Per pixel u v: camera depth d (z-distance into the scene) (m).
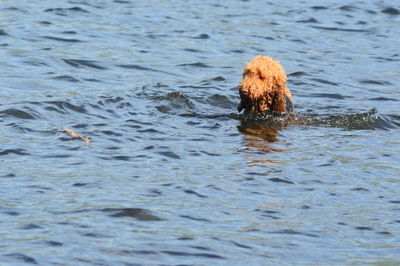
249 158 28.06
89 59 44.53
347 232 21.77
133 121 32.38
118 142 29.28
